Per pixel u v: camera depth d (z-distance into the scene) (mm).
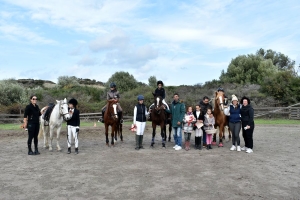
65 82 39688
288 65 47344
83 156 8914
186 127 9906
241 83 32969
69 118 9289
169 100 26734
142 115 10180
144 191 5422
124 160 8250
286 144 11320
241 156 8766
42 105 25203
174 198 5035
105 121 10914
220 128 10578
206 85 32906
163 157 8664
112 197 5109
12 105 23578
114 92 11227
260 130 16625
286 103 26000
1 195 5270
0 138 13688
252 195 5188
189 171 6902
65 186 5785
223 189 5531
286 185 5785
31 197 5152
